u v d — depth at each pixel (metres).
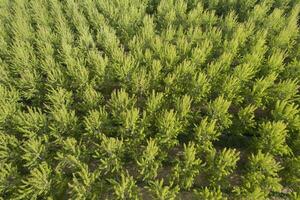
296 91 14.42
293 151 13.42
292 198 11.67
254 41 17.00
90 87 14.98
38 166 12.84
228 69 15.72
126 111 13.91
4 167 12.95
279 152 12.59
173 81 15.06
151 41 16.95
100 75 15.68
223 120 13.52
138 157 13.08
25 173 13.43
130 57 15.66
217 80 15.18
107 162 12.42
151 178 12.36
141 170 12.64
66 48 16.38
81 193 11.60
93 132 13.50
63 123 13.48
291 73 15.70
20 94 15.66
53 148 13.48
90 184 11.91
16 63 16.36
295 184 12.31
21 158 13.26
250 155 13.73
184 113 13.43
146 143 13.77
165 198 11.50
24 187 11.82
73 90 16.19
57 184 12.29
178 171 12.27
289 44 17.08
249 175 11.96
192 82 14.68
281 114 13.45
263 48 16.34
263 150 13.05
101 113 13.52
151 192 12.51
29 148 12.73
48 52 16.81
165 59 16.12
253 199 11.29
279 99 14.47
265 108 14.81
